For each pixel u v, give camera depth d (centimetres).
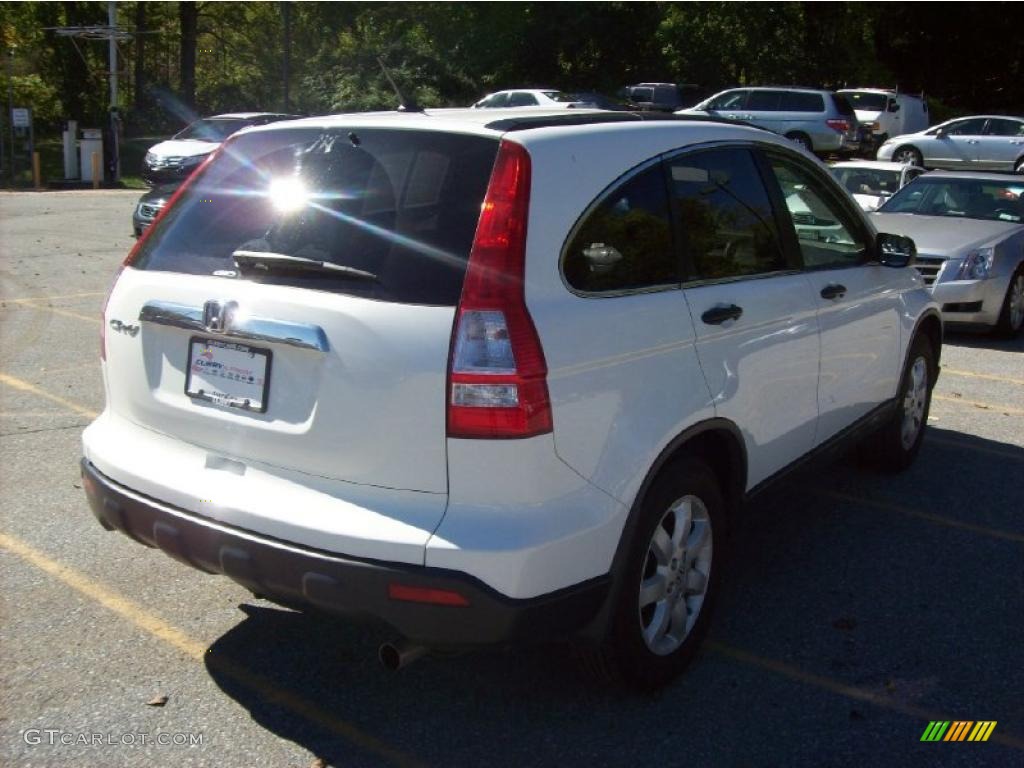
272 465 331
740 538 521
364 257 325
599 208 345
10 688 371
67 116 4172
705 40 3825
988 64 4009
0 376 799
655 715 362
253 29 4806
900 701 374
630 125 377
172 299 355
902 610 445
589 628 334
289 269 332
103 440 381
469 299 306
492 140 333
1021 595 461
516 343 304
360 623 315
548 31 3944
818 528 536
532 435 305
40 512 529
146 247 385
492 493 304
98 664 389
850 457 639
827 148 2683
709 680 386
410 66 3644
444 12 4244
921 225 1075
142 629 415
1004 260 1014
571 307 324
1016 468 634
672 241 375
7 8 4125
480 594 299
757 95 2748
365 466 312
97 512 374
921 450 667
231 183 377
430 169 335
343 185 347
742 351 398
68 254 1508
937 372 640
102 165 3020
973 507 568
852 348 498
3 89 3650
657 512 354
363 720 357
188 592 447
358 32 4303
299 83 4334
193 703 365
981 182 1166
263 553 320
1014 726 360
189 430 352
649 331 349
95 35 3011
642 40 4000
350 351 312
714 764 336
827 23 3797
